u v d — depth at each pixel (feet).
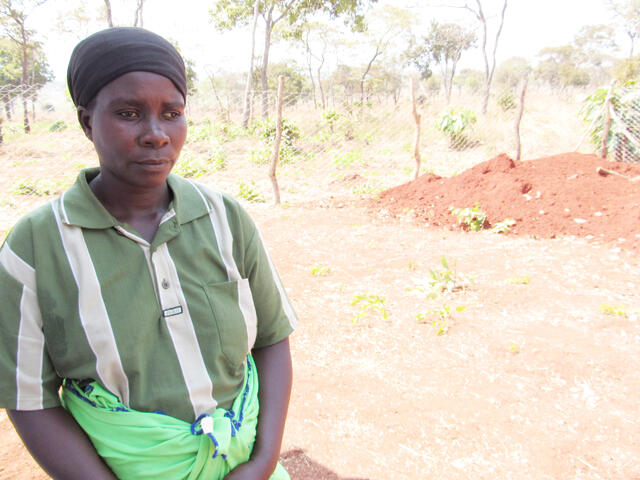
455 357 12.09
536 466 8.53
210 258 3.59
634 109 34.58
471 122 50.72
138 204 3.45
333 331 13.53
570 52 194.70
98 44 3.12
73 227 3.20
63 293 3.19
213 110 53.83
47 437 3.28
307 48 146.41
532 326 13.55
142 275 3.33
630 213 21.89
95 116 3.20
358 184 36.65
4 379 3.15
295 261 19.40
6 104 34.09
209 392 3.53
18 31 97.45
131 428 3.31
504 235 22.66
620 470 8.43
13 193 31.04
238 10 97.19
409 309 14.83
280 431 4.00
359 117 50.03
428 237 22.54
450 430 9.47
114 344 3.21
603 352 12.07
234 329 3.60
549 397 10.48
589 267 18.03
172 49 3.34
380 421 9.74
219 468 3.57
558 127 50.72
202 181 37.78
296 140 46.80
